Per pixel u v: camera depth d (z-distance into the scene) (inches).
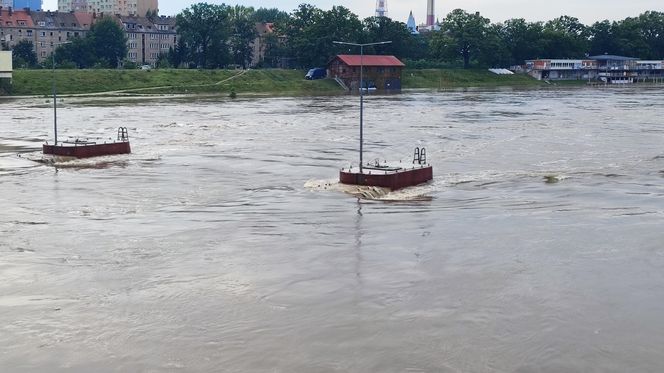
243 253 1416.1
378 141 3336.6
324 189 2108.8
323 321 1069.8
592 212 1792.6
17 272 1299.2
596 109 5329.7
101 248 1455.5
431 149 3053.6
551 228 1615.4
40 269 1317.7
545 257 1385.3
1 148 3029.0
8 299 1160.8
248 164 2632.9
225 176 2370.8
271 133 3683.6
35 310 1113.4
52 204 1908.2
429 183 2237.9
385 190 2074.3
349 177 2117.4
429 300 1154.0
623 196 2017.7
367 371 914.7
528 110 5241.1
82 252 1427.2
